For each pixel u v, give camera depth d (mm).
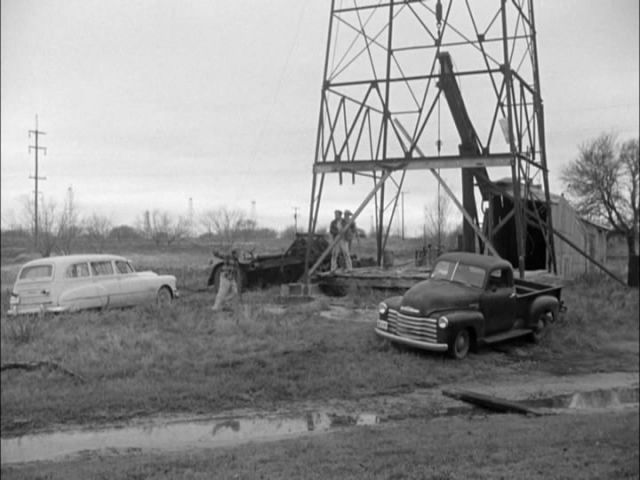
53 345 12078
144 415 9133
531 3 20562
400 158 18984
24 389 9828
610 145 64875
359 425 8750
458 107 19141
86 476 6039
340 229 20828
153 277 17984
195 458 6621
